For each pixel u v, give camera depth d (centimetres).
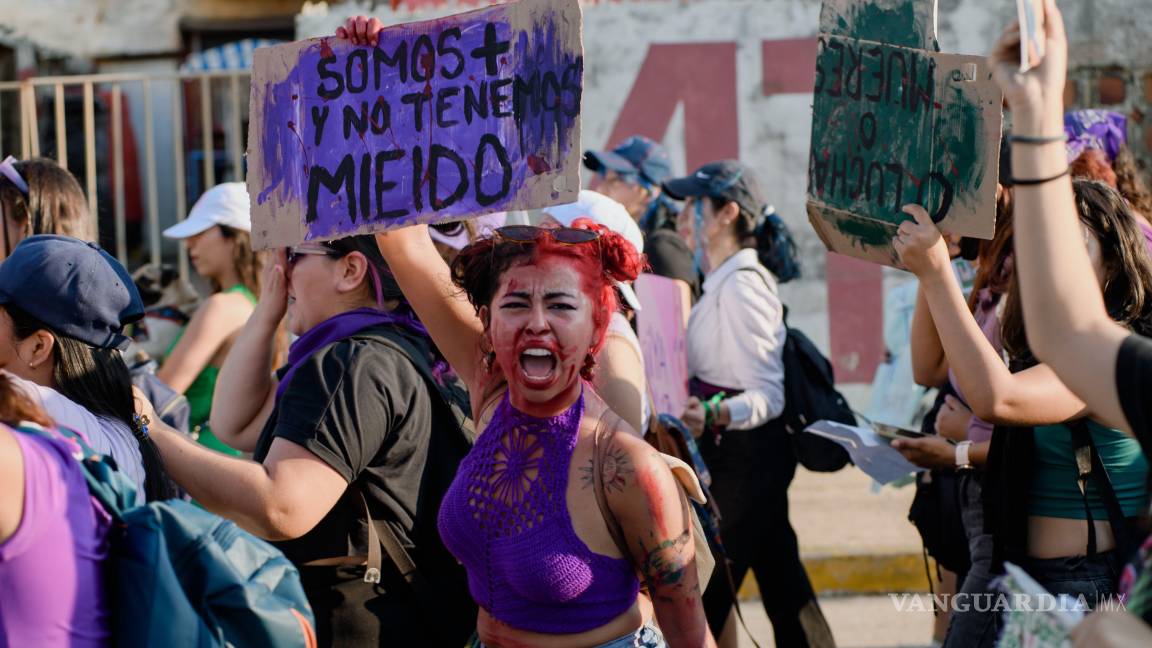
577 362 253
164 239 1151
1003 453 319
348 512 304
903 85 276
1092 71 939
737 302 495
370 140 279
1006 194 353
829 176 294
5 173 412
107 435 272
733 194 533
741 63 934
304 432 291
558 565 246
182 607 223
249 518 286
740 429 491
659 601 250
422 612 309
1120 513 303
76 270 280
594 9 936
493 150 265
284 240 289
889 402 600
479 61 266
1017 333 320
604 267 262
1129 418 197
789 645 504
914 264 275
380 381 301
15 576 212
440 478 315
